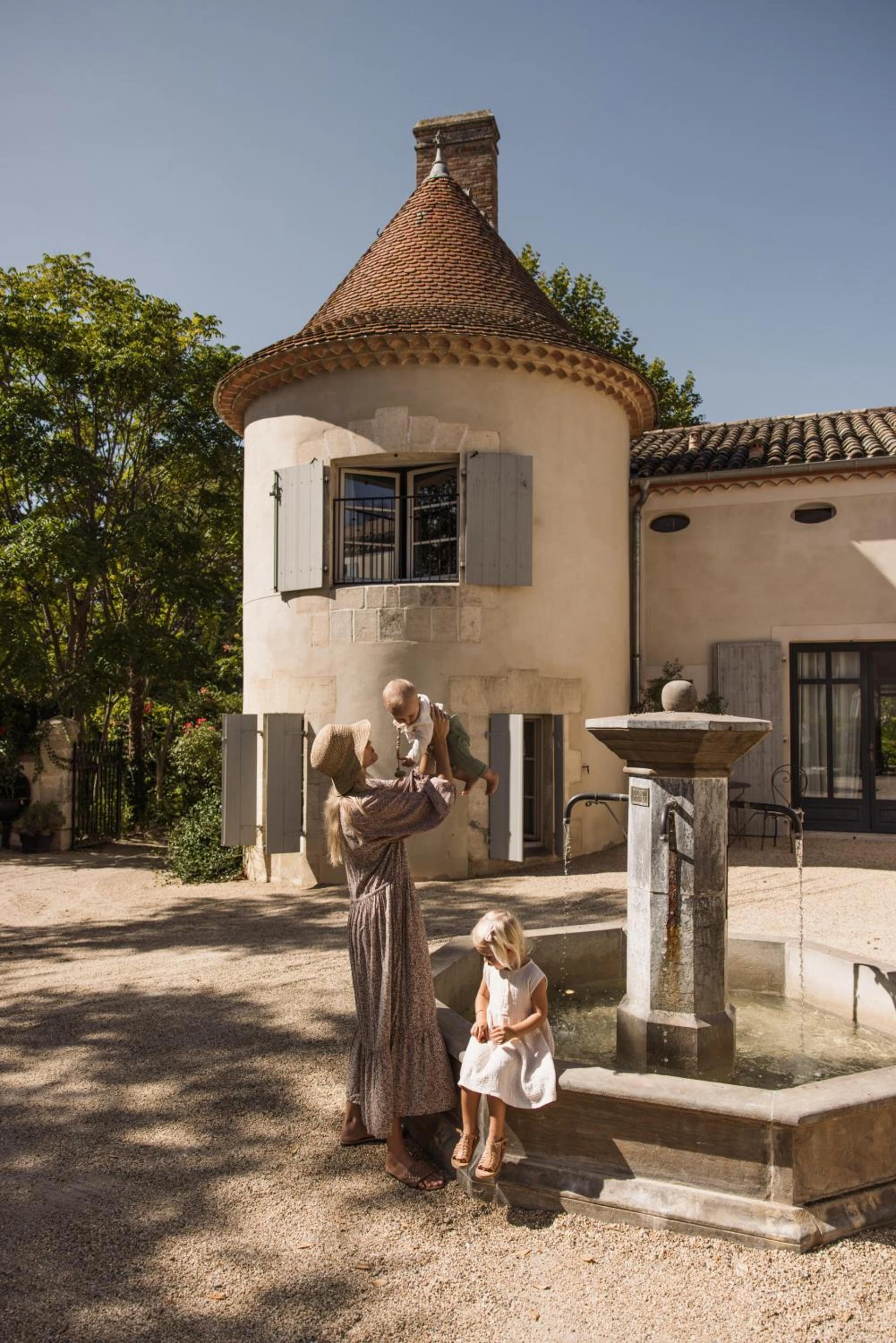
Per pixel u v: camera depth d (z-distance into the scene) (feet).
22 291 50.62
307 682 33.17
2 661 47.01
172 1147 12.76
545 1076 11.07
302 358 32.91
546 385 33.96
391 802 11.68
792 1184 10.06
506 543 32.65
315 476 33.19
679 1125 10.54
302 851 32.78
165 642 46.85
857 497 39.09
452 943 16.57
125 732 59.67
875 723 39.29
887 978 14.76
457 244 37.83
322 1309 9.32
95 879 36.37
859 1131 10.48
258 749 33.81
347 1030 17.24
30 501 50.29
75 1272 9.96
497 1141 11.03
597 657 35.50
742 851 35.91
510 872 32.32
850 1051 14.25
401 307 34.42
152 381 49.08
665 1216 10.34
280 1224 10.84
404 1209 11.10
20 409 47.06
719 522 40.73
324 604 33.12
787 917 25.32
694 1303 9.26
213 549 55.67
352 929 11.92
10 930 27.86
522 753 30.99
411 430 32.40
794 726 40.09
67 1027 17.80
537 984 11.39
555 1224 10.64
